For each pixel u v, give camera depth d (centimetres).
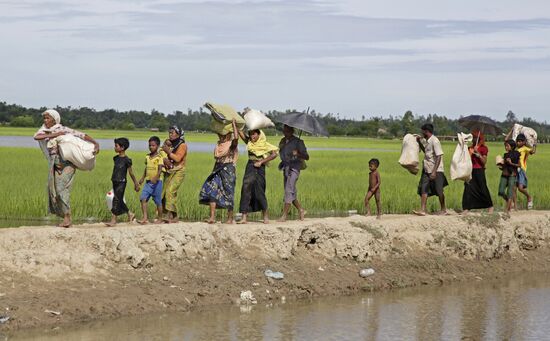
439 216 1628
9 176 2491
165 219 1369
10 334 949
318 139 11444
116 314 1053
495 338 1049
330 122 15200
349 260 1399
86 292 1073
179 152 1331
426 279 1427
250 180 1384
